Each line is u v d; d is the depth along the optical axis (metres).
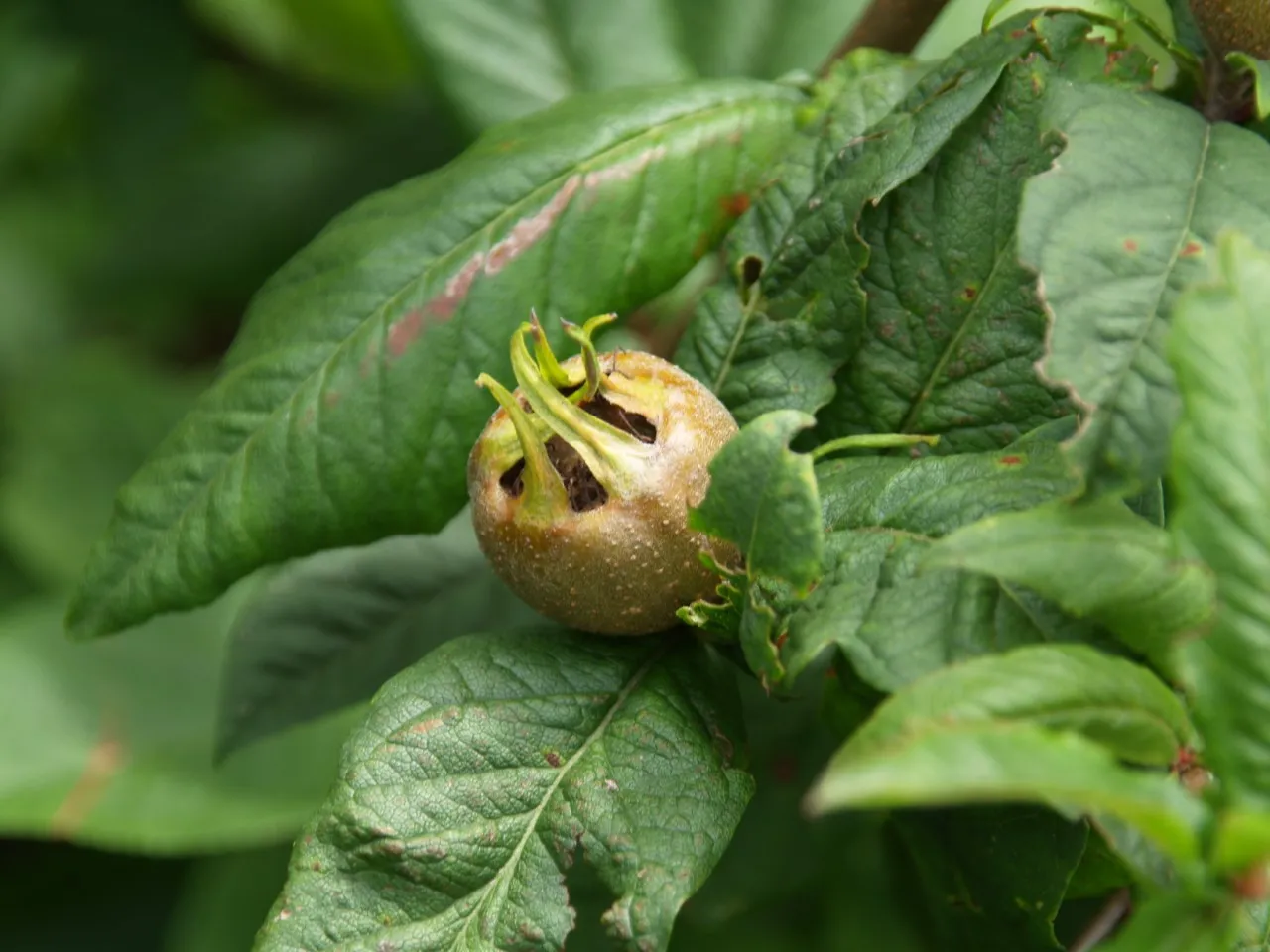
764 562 0.33
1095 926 0.36
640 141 0.38
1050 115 0.34
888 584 0.33
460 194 0.38
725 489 0.33
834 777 0.29
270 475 0.37
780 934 0.42
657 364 0.35
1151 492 0.33
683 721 0.34
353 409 0.37
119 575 0.37
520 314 0.37
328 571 0.42
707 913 0.40
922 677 0.31
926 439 0.34
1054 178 0.34
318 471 0.37
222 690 0.41
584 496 0.35
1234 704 0.31
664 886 0.33
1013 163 0.36
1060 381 0.32
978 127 0.36
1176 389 0.32
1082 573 0.31
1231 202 0.34
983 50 0.36
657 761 0.34
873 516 0.34
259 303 0.38
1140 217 0.34
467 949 0.33
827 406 0.36
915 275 0.36
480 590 0.42
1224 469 0.31
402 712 0.34
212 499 0.37
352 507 0.37
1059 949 0.34
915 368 0.36
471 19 0.43
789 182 0.37
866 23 0.39
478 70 0.43
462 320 0.37
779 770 0.40
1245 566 0.31
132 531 0.37
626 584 0.34
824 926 0.42
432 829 0.34
